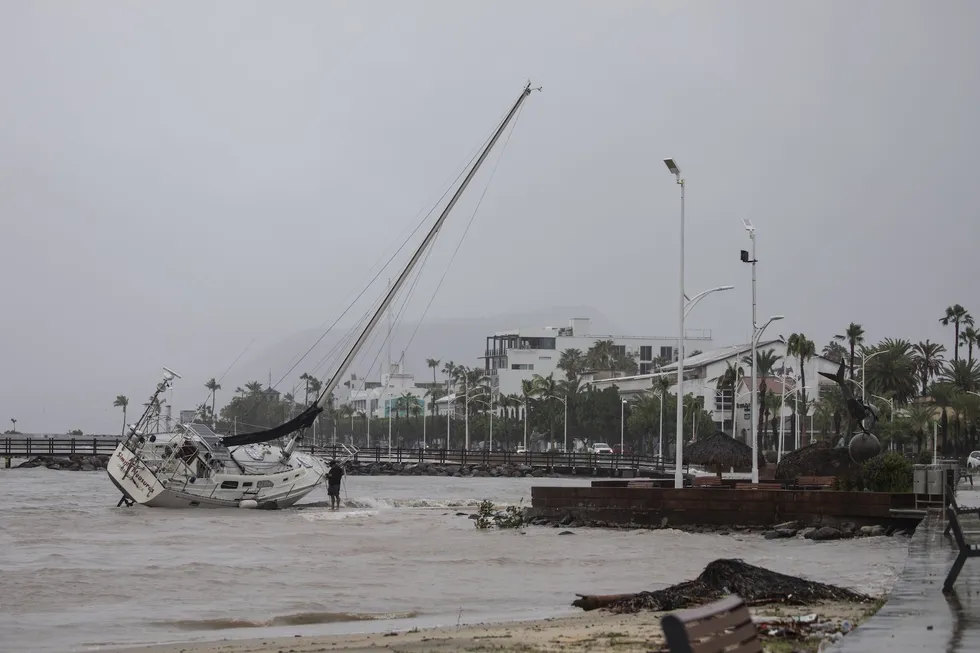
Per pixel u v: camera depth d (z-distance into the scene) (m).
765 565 32.09
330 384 66.69
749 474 71.44
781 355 176.75
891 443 135.12
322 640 18.75
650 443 188.62
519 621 21.16
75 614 23.17
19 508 57.09
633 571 31.94
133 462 58.28
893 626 14.27
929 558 23.27
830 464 62.50
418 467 125.56
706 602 21.52
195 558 34.69
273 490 60.38
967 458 120.56
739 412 173.50
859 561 33.38
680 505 45.72
